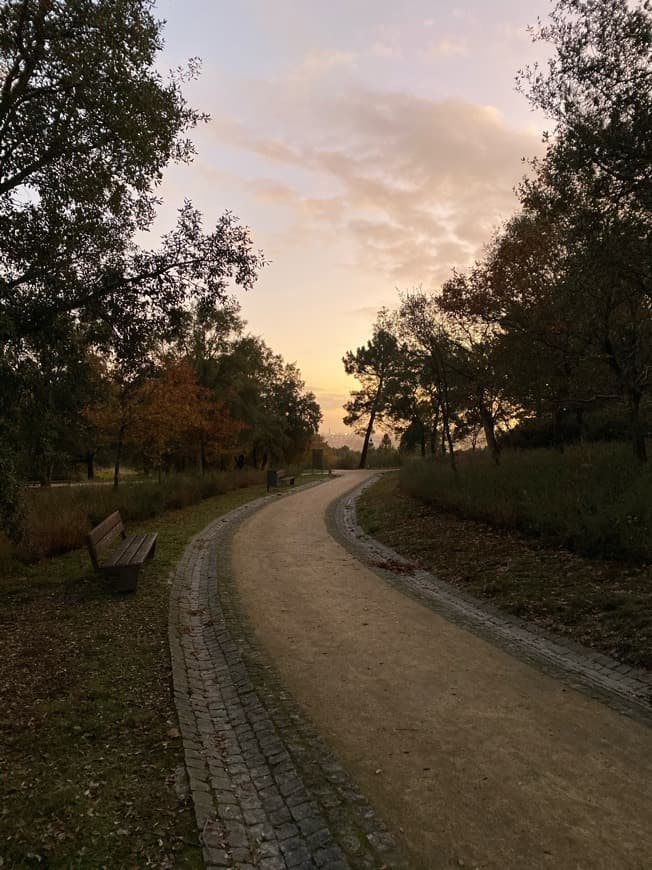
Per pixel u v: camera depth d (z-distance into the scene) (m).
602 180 7.46
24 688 4.60
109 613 6.75
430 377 16.77
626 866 2.62
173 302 8.84
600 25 7.30
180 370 22.36
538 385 12.82
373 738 3.91
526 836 2.85
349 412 48.75
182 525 14.12
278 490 24.09
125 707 4.30
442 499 13.09
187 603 7.42
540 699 4.46
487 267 14.00
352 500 19.56
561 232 9.64
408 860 2.71
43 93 7.72
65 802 3.10
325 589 8.05
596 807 3.08
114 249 9.20
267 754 3.75
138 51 7.83
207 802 3.16
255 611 7.05
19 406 7.92
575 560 7.84
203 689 4.86
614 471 10.47
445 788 3.29
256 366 33.34
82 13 7.28
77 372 8.73
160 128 8.44
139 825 2.94
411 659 5.38
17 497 7.74
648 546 7.04
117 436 18.45
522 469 13.28
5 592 7.65
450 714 4.24
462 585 7.94
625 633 5.51
